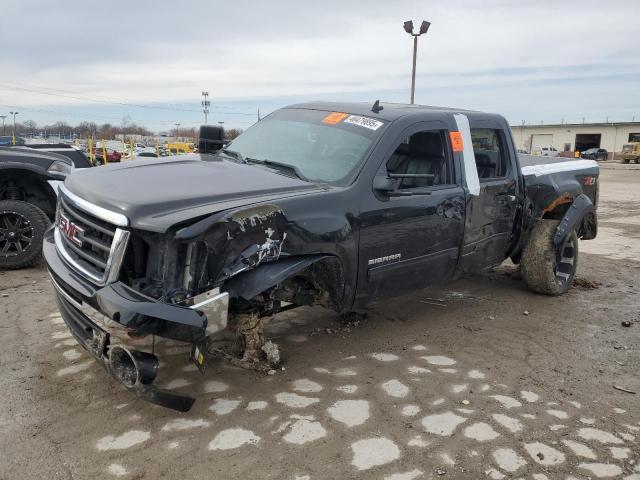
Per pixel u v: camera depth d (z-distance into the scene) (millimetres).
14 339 4414
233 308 3523
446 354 4445
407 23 25953
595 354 4582
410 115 4531
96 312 3084
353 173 4039
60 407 3418
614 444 3238
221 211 3158
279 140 4723
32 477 2775
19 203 6340
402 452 3078
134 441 3094
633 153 59344
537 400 3736
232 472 2857
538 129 92938
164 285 3061
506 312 5562
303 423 3330
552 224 5949
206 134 5262
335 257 3793
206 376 3885
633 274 7352
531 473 2936
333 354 4352
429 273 4605
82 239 3391
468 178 4852
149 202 3162
